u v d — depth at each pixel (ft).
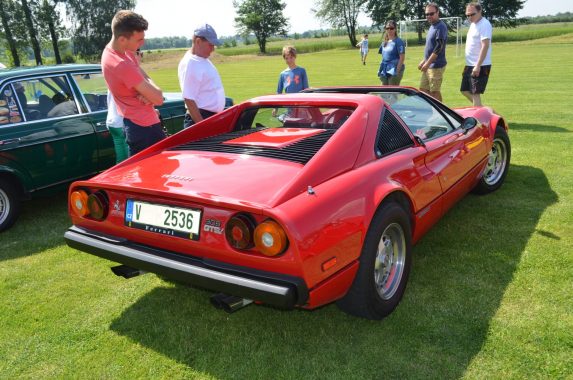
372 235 8.37
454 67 73.31
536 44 143.64
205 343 8.91
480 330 8.75
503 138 16.11
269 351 8.55
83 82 17.22
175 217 8.03
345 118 10.34
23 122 15.19
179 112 20.10
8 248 13.96
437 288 10.33
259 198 7.43
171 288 11.18
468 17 25.57
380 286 9.14
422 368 7.86
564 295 9.75
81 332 9.46
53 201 18.52
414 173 10.05
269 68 101.35
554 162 19.40
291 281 7.05
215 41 15.38
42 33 129.39
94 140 16.92
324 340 8.77
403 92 12.75
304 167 8.12
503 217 14.08
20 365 8.52
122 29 12.05
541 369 7.66
